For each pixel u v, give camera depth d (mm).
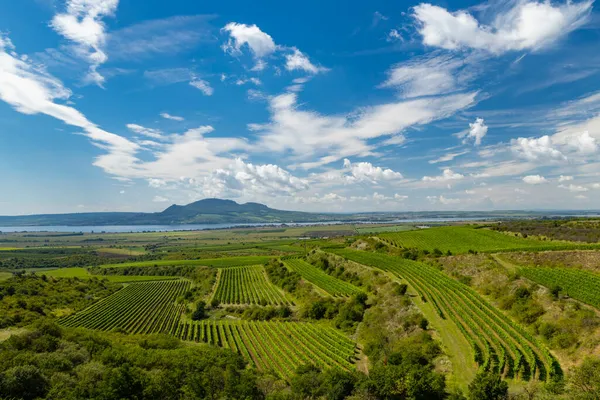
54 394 53656
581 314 70125
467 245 159750
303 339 109750
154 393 59750
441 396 61031
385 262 158125
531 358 63906
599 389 47938
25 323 111000
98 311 159125
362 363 87125
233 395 64375
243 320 145125
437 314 94750
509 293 93125
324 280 164250
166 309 169875
